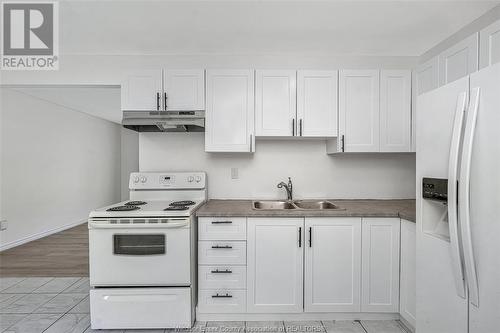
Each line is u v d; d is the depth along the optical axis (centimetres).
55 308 223
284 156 267
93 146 581
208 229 200
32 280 279
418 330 149
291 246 199
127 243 190
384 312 201
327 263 199
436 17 193
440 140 129
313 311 201
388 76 232
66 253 362
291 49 246
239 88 231
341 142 232
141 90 231
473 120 107
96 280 188
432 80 200
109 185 647
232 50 248
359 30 211
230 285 201
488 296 104
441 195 127
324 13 187
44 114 443
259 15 190
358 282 199
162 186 252
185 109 231
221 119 232
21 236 400
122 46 238
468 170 108
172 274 190
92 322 188
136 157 712
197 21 198
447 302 127
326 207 250
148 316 190
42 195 440
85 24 201
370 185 267
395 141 233
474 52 158
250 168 267
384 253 199
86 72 253
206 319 204
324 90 231
